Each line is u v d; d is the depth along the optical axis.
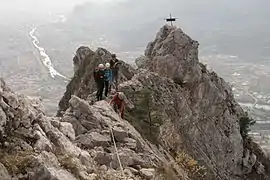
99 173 16.22
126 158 19.23
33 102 17.92
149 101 31.53
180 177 24.22
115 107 27.59
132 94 32.31
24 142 14.57
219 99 52.50
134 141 21.52
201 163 44.16
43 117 16.66
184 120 44.06
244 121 59.88
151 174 18.80
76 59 56.69
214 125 51.41
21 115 15.39
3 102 14.62
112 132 21.14
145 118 30.38
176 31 49.66
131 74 46.00
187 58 48.50
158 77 43.09
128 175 17.77
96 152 18.34
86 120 21.03
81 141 19.23
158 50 50.62
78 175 14.80
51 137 16.28
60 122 19.12
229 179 52.03
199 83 49.28
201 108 49.44
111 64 32.56
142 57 51.78
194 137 46.50
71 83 54.72
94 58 53.56
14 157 13.30
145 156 21.00
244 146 59.03
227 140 52.91
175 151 32.84
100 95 29.19
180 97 44.31
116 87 32.66
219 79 56.91
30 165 13.10
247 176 56.97
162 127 32.88
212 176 45.00
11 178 12.46
